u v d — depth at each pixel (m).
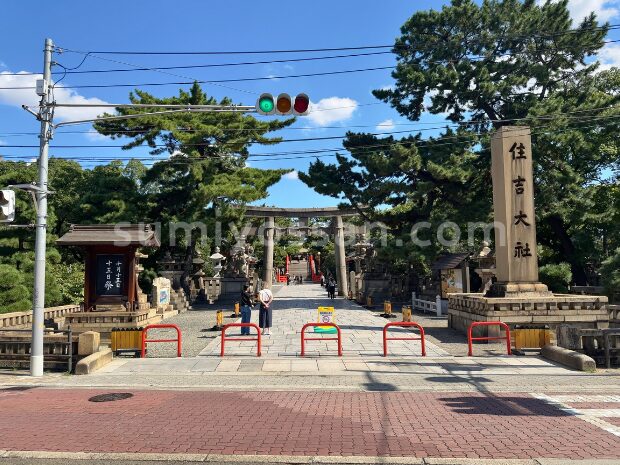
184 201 35.22
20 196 24.81
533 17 29.58
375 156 29.70
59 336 13.26
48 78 12.75
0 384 11.37
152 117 29.92
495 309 17.25
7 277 21.25
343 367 12.94
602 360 12.98
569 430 7.43
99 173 35.97
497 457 6.30
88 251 20.56
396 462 6.18
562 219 32.91
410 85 30.73
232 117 34.78
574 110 28.95
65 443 7.04
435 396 9.93
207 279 42.97
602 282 24.27
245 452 6.61
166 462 6.30
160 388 10.90
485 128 31.38
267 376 12.05
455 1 30.97
